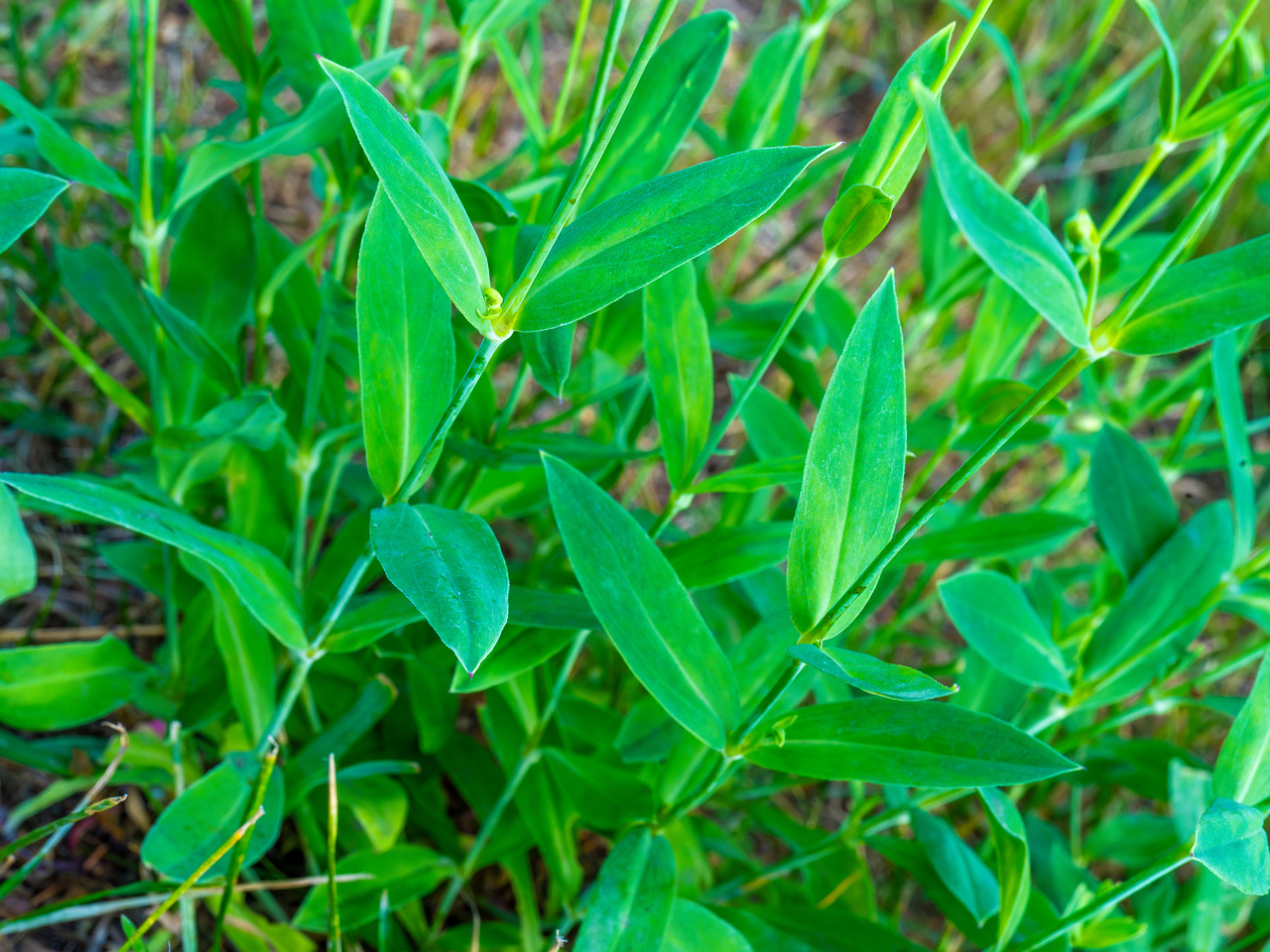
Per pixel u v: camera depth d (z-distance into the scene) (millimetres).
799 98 350
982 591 292
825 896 342
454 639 171
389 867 311
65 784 302
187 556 279
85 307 314
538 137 353
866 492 207
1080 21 704
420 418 218
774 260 448
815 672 283
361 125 169
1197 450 624
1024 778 216
